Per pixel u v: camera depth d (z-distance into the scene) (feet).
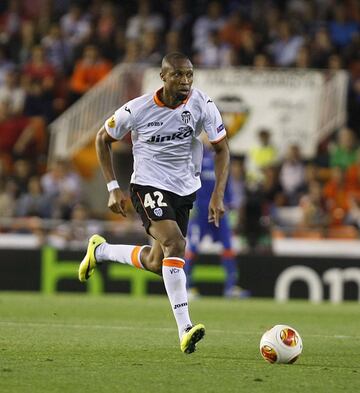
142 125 81.05
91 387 59.62
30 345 83.35
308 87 223.71
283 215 205.36
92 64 234.58
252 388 60.39
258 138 222.28
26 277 186.91
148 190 80.69
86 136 230.48
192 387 60.34
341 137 217.15
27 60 246.06
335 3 244.42
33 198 204.85
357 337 98.73
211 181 160.97
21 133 232.32
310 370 69.77
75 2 259.19
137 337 93.35
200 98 81.51
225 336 96.89
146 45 233.96
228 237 167.32
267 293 185.16
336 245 189.37
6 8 263.08
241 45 236.63
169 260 78.13
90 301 156.46
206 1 250.57
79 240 189.78
